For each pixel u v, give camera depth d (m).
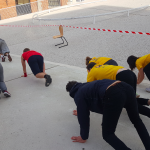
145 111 2.54
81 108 2.12
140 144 2.34
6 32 9.99
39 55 4.11
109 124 1.97
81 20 10.19
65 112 3.11
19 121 2.93
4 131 2.72
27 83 4.29
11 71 5.08
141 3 12.44
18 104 3.42
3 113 3.17
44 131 2.68
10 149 2.38
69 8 13.98
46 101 3.48
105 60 3.21
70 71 4.80
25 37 8.78
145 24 8.08
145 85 3.84
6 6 15.43
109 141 1.97
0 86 3.58
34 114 3.10
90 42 7.12
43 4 17.34
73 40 7.57
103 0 15.12
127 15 9.91
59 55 6.27
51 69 5.02
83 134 2.22
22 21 12.14
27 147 2.40
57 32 8.89
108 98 1.92
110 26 8.52
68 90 2.38
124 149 1.89
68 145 2.40
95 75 2.67
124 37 7.07
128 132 2.56
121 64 5.09
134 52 5.77
